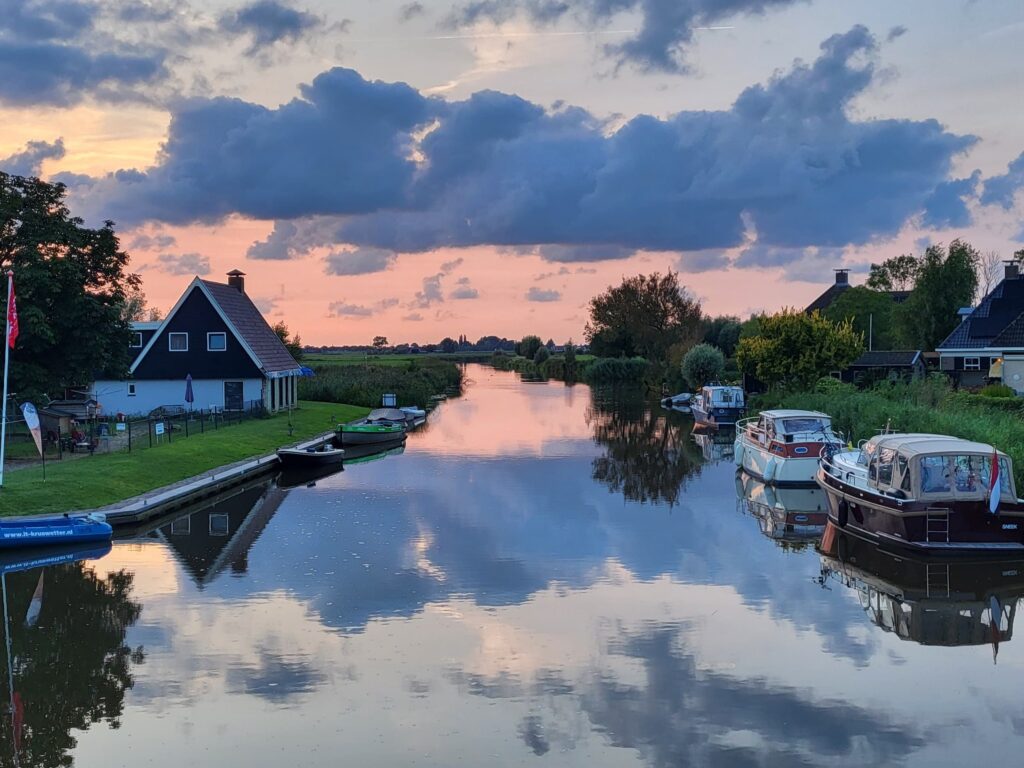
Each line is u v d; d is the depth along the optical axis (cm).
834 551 2295
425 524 2598
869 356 6412
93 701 1384
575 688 1427
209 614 1778
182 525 2595
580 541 2392
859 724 1306
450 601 1861
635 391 9094
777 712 1345
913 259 10400
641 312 10781
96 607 1827
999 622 1742
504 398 8150
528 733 1273
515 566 2131
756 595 1912
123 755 1218
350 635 1659
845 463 2639
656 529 2547
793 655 1570
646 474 3603
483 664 1521
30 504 2453
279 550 2284
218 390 5078
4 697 1396
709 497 3069
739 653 1577
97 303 3525
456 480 3431
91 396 5009
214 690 1421
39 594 1911
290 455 3653
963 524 2112
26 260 3409
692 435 5069
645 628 1703
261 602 1853
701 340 9738
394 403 5947
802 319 5262
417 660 1539
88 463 3039
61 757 1212
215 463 3428
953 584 1995
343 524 2598
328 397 6631
